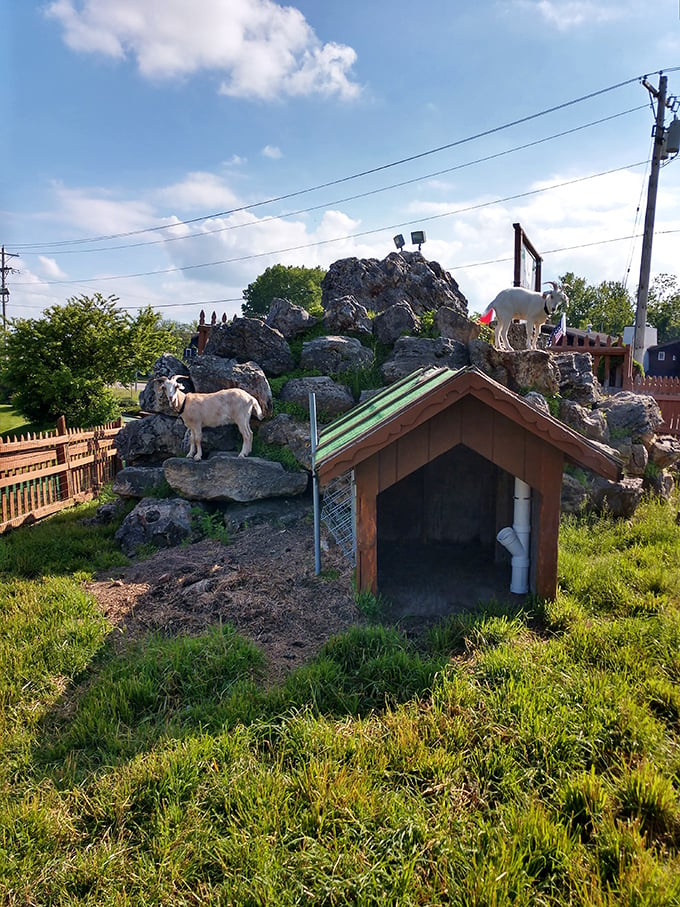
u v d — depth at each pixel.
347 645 4.05
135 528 7.11
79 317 19.44
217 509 7.54
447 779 2.83
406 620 4.79
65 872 2.43
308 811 2.64
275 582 5.39
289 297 58.66
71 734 3.34
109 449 11.34
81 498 10.09
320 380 8.49
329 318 9.71
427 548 6.89
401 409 4.58
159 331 22.33
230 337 9.07
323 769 2.85
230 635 4.32
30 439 9.52
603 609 4.87
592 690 3.42
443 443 4.72
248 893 2.25
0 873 2.42
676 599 5.02
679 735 3.19
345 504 6.77
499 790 2.80
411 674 3.72
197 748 3.05
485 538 6.90
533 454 4.69
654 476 8.76
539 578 4.86
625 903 2.18
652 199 15.90
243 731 3.20
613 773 2.93
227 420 7.57
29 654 4.15
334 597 5.17
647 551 6.12
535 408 4.43
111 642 4.47
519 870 2.35
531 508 5.20
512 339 10.72
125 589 5.54
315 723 3.23
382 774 2.89
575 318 63.19
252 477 7.42
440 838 2.48
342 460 4.51
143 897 2.30
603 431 8.37
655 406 9.59
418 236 12.39
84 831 2.67
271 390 8.55
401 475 4.76
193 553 6.47
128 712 3.49
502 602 5.05
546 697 3.37
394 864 2.39
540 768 2.92
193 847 2.51
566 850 2.43
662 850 2.46
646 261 16.14
